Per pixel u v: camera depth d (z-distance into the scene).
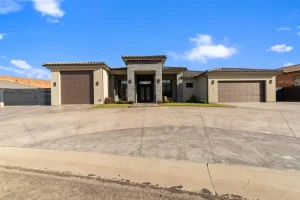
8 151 6.36
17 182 4.20
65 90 18.81
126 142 7.03
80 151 6.29
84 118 10.63
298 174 4.50
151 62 17.92
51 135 8.02
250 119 9.72
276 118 9.82
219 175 4.48
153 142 6.96
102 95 18.52
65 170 4.86
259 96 19.92
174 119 10.00
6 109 16.44
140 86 21.56
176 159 5.51
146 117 10.55
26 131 8.61
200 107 13.59
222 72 19.25
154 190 3.84
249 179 4.27
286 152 5.88
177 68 21.73
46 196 3.60
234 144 6.60
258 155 5.69
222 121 9.47
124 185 4.05
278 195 3.61
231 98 19.62
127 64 17.94
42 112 13.16
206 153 5.90
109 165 5.15
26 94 21.28
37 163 5.33
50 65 18.25
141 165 5.12
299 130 8.00
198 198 3.55
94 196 3.61
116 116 10.93
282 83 27.34
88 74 18.75
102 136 7.77
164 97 19.45
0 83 29.06
